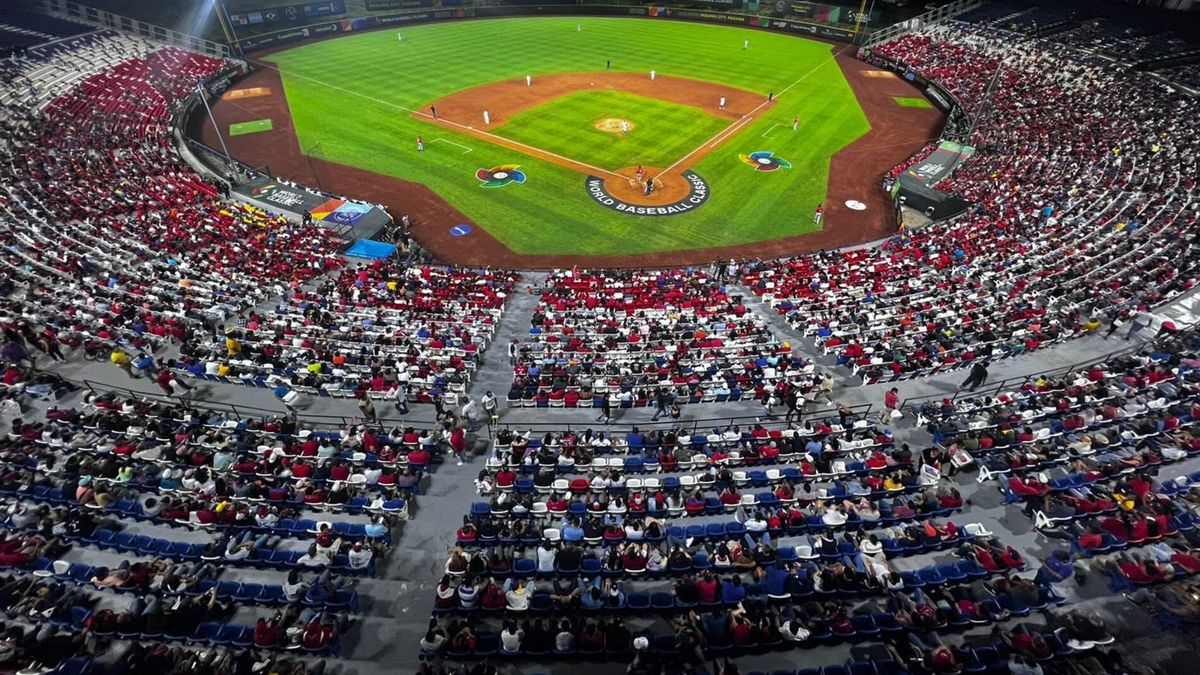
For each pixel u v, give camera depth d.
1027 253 31.11
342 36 85.19
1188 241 29.41
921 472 17.33
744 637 13.29
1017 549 15.61
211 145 50.62
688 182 45.41
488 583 14.34
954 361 22.42
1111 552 15.05
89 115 51.38
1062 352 23.16
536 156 49.16
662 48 81.44
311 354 22.72
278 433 18.86
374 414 19.94
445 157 48.84
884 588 14.45
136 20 74.31
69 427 18.94
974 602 13.80
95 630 13.42
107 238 31.61
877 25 83.25
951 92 61.81
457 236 38.34
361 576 15.03
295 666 12.80
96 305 25.12
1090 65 62.00
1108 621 13.62
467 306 27.70
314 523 16.16
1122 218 33.44
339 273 31.27
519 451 17.97
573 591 14.22
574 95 62.81
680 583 14.13
